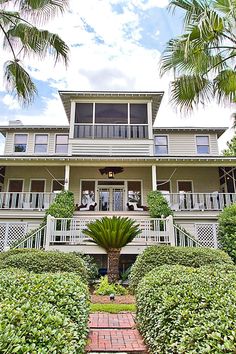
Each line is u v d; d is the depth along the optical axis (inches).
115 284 313.4
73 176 607.2
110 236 319.3
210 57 311.9
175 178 616.7
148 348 155.3
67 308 124.4
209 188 613.0
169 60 312.7
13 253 308.7
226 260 287.6
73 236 390.9
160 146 684.1
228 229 418.3
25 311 93.0
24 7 331.3
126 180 605.9
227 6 280.2
